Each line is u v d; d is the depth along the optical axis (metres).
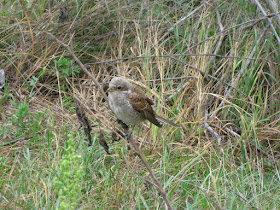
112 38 12.85
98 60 12.45
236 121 11.53
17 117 10.37
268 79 12.34
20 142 9.66
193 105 11.50
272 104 11.45
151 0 13.58
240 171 9.74
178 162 9.64
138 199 7.80
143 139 10.27
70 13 12.50
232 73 11.80
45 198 7.89
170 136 10.18
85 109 7.59
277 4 12.98
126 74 11.87
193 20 13.53
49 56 11.86
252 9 13.27
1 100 10.58
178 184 8.91
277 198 8.83
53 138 9.72
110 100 8.35
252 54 12.24
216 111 11.04
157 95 10.88
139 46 12.21
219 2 13.46
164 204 8.20
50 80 11.85
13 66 11.71
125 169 9.14
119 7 12.93
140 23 13.18
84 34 12.55
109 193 8.38
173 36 13.17
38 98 11.27
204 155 10.05
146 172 9.08
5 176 8.48
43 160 9.09
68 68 11.45
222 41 13.02
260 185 9.21
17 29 11.85
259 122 10.94
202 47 12.57
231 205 7.98
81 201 8.08
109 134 10.02
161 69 11.56
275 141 11.16
